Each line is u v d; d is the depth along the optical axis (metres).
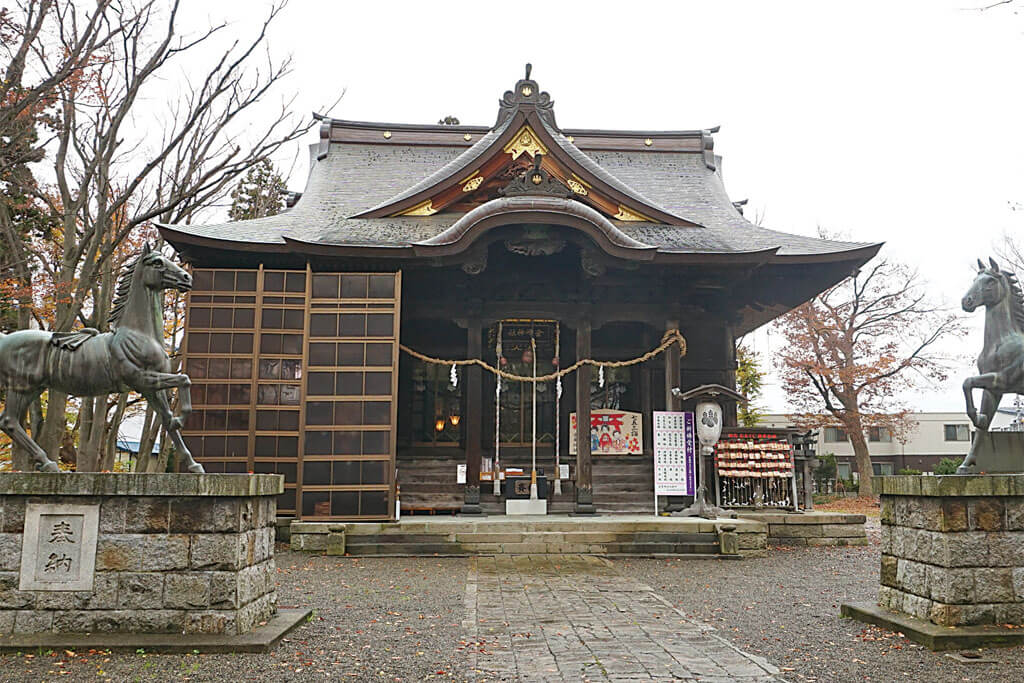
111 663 6.68
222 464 15.51
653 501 19.23
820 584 11.70
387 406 15.79
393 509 15.45
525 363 20.72
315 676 6.48
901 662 7.00
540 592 10.87
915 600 8.29
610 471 19.83
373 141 24.77
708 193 23.75
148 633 7.35
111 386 7.98
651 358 20.56
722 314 20.66
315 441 15.59
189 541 7.46
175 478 7.45
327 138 24.59
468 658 7.17
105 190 13.91
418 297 18.75
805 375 40.69
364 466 15.55
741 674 6.65
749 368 42.47
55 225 17.28
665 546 14.80
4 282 14.94
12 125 12.66
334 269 17.52
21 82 12.41
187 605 7.39
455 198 19.45
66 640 7.09
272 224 18.84
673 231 19.83
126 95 13.66
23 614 7.35
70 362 7.88
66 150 14.05
